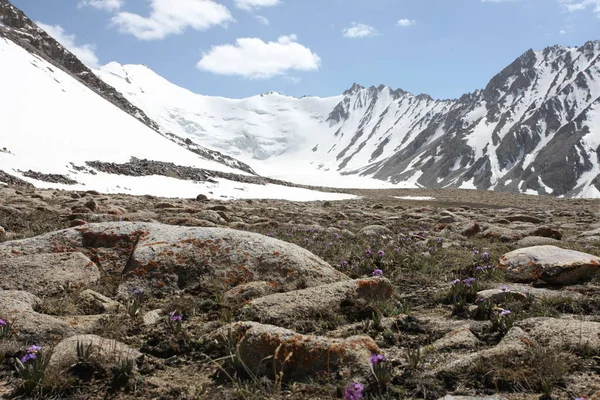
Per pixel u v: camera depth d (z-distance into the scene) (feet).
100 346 15.46
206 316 19.89
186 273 23.62
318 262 24.73
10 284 21.75
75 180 156.87
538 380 13.29
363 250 34.35
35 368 13.71
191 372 15.19
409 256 32.12
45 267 23.11
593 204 158.40
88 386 13.97
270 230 44.37
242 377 14.43
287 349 14.55
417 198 207.72
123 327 18.30
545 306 20.53
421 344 16.88
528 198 210.18
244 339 15.29
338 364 14.19
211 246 24.79
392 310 20.12
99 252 25.18
